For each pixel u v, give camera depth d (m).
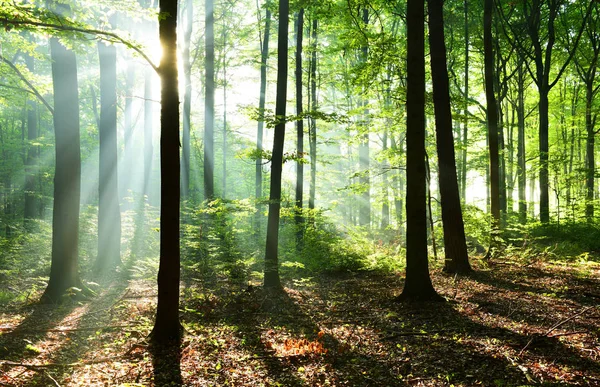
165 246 6.78
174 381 5.34
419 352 6.10
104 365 5.80
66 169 9.47
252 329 7.59
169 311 6.84
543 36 23.97
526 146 31.48
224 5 23.05
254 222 19.19
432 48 12.05
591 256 14.82
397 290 10.45
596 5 21.84
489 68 14.37
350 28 14.14
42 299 9.21
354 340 6.82
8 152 26.72
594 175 19.89
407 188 9.41
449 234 12.22
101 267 13.03
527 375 4.99
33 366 5.50
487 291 9.81
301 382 5.30
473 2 22.84
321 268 13.84
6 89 15.11
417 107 9.32
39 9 6.97
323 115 10.71
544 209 20.95
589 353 5.70
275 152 11.27
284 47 11.49
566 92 29.94
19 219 21.91
